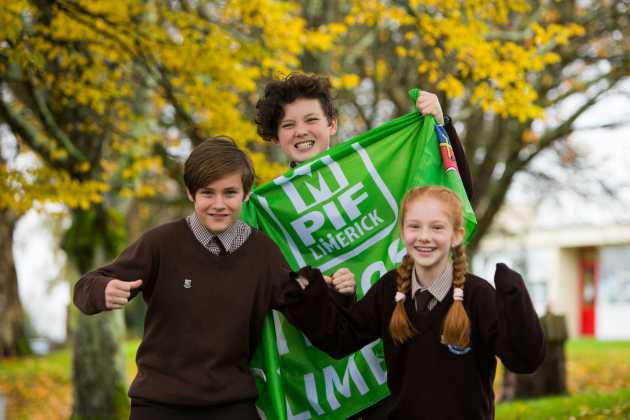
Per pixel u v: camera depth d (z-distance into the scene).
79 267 18.31
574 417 12.64
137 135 17.75
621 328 47.16
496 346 5.42
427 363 5.61
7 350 35.53
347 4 19.55
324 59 16.89
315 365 6.64
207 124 14.12
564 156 23.39
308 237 6.87
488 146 20.48
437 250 5.56
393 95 20.53
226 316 6.04
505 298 5.14
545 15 19.77
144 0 14.86
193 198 6.14
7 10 11.88
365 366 6.55
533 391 17.31
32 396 25.41
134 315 46.72
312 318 5.84
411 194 5.67
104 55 14.91
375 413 6.48
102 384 18.56
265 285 6.25
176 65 13.63
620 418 12.33
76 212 18.25
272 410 6.32
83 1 13.48
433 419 5.56
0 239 35.75
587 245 48.31
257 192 6.88
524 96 12.23
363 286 6.77
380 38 20.38
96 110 15.63
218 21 15.62
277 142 7.40
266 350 6.30
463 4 14.49
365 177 6.85
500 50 12.73
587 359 28.00
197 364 5.95
